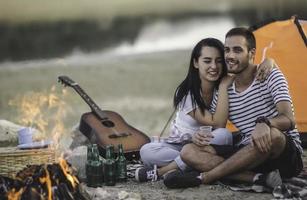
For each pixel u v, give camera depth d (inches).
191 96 399.5
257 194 364.5
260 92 378.9
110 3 2172.7
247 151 365.7
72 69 1205.1
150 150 410.3
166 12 1971.0
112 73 1143.6
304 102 486.0
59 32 1704.0
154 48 1417.3
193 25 1715.1
